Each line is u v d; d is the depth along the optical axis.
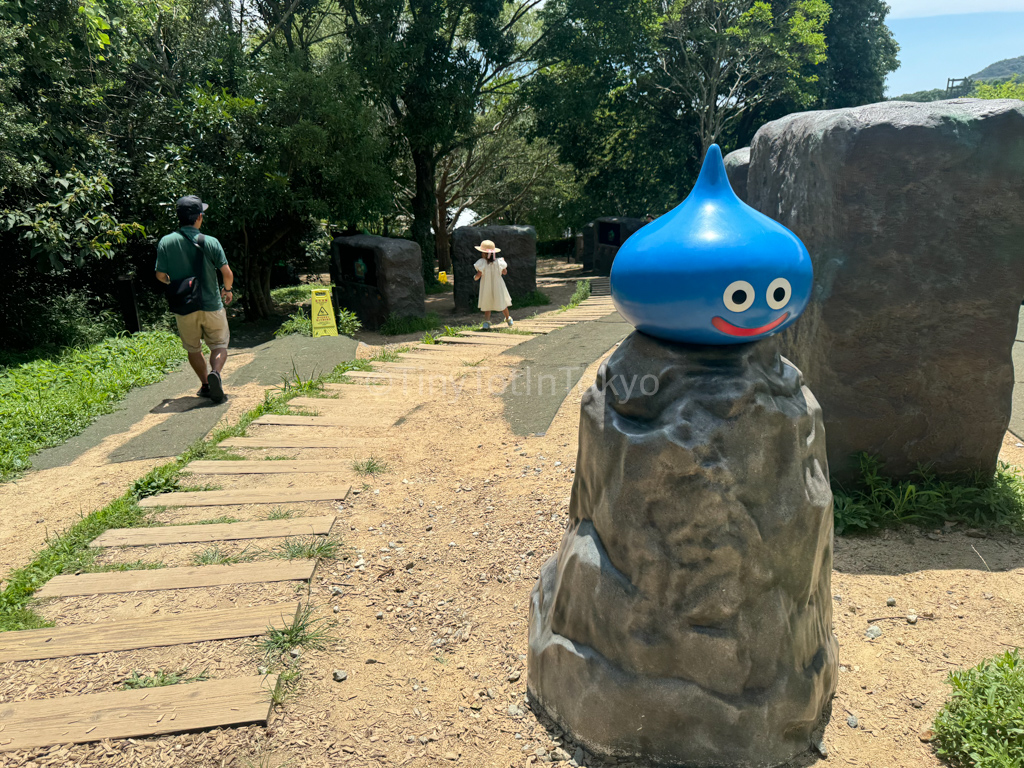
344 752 2.52
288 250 19.06
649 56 23.48
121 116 14.44
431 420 6.23
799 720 2.34
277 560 3.85
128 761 2.46
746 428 2.13
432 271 25.77
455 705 2.78
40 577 3.72
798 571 2.27
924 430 4.12
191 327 6.80
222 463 5.27
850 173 3.76
